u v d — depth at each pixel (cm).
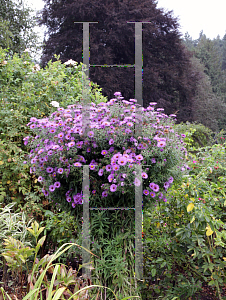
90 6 1091
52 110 291
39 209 258
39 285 120
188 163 238
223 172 245
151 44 1282
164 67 1275
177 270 209
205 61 3114
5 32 972
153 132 190
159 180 185
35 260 144
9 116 278
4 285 177
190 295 186
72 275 138
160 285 195
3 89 298
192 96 1453
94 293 171
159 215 212
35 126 204
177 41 1359
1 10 1121
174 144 191
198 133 627
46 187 200
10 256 142
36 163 196
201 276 192
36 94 312
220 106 2388
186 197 197
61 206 204
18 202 266
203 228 189
